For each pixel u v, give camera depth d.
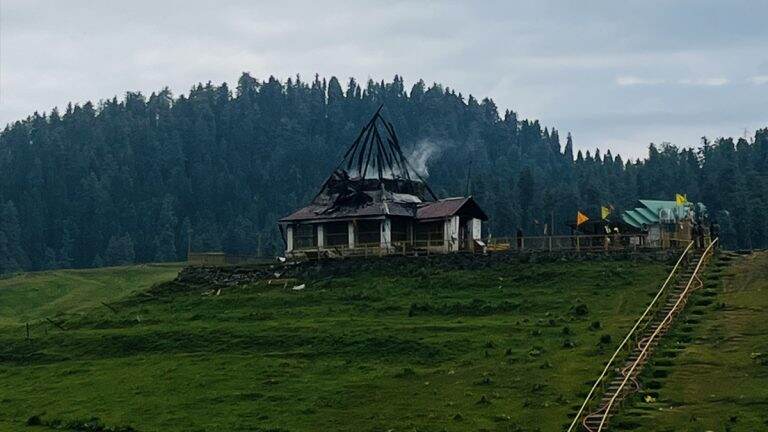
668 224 127.44
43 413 74.88
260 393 74.31
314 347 86.31
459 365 78.25
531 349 80.06
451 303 96.00
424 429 63.72
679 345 78.25
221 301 106.31
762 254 105.50
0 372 90.44
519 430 62.03
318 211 123.31
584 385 70.12
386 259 111.25
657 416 63.03
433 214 119.62
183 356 88.19
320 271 112.25
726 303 88.75
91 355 92.69
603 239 113.62
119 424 69.94
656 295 92.88
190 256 124.69
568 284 99.56
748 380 68.94
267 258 124.94
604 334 82.25
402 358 81.62
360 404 70.38
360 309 98.19
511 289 100.19
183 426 68.12
